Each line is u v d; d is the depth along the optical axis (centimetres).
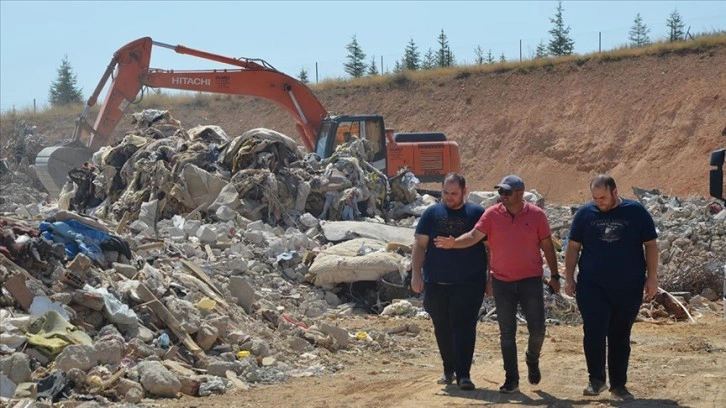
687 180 4166
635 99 4666
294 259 1694
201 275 1314
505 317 934
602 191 890
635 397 921
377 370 1109
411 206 2308
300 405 895
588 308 899
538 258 925
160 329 1073
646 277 908
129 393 899
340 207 2094
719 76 4528
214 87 2803
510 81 5169
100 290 1062
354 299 1625
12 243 1074
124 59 2748
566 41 5991
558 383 1001
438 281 948
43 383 880
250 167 2092
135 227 1725
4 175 3222
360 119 2695
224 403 904
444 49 6406
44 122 5378
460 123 5119
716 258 1912
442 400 912
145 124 2448
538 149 4775
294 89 2848
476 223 942
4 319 958
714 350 1242
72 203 2303
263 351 1115
